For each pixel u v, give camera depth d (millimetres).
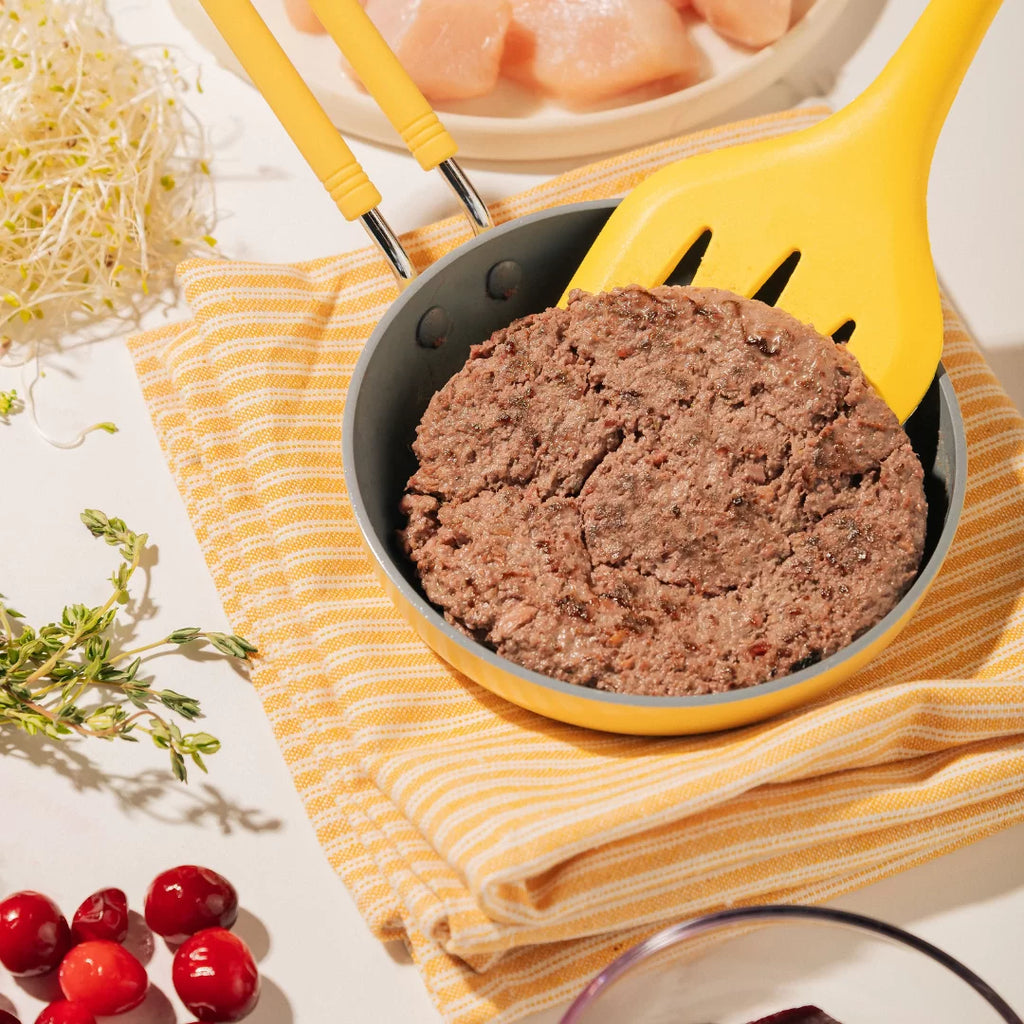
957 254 642
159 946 541
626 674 527
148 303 633
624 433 551
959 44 552
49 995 534
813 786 532
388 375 564
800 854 530
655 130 657
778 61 664
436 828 511
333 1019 532
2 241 625
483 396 559
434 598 541
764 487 543
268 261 639
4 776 558
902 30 688
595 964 526
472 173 655
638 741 540
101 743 562
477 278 577
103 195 625
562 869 515
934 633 561
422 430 560
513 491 551
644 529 540
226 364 583
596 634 530
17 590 582
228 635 570
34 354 621
